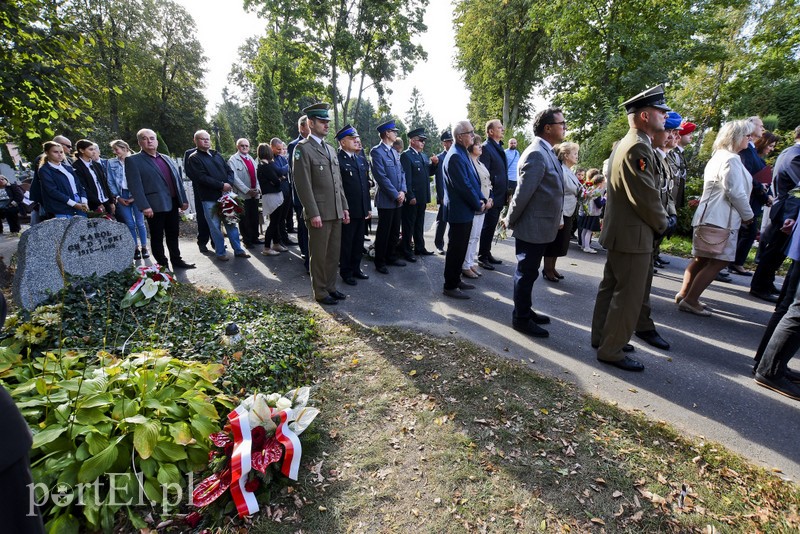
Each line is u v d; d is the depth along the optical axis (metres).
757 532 1.93
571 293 5.38
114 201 6.83
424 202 7.09
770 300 5.07
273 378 2.94
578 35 16.30
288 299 4.86
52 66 5.18
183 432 2.11
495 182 6.29
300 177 4.31
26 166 14.85
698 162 10.33
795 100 15.23
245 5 22.66
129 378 2.32
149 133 5.43
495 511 2.01
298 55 24.20
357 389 3.02
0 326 1.03
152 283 4.00
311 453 2.38
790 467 2.35
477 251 6.47
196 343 3.23
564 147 5.19
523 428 2.60
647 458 2.38
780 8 17.05
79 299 3.73
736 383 3.21
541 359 3.56
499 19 21.70
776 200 4.83
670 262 7.25
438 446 2.44
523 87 24.67
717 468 2.31
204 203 6.38
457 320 4.37
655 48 14.71
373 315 4.45
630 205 3.11
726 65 19.08
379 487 2.14
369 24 23.75
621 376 3.30
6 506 0.98
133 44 27.14
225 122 43.84
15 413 1.02
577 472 2.26
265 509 2.00
